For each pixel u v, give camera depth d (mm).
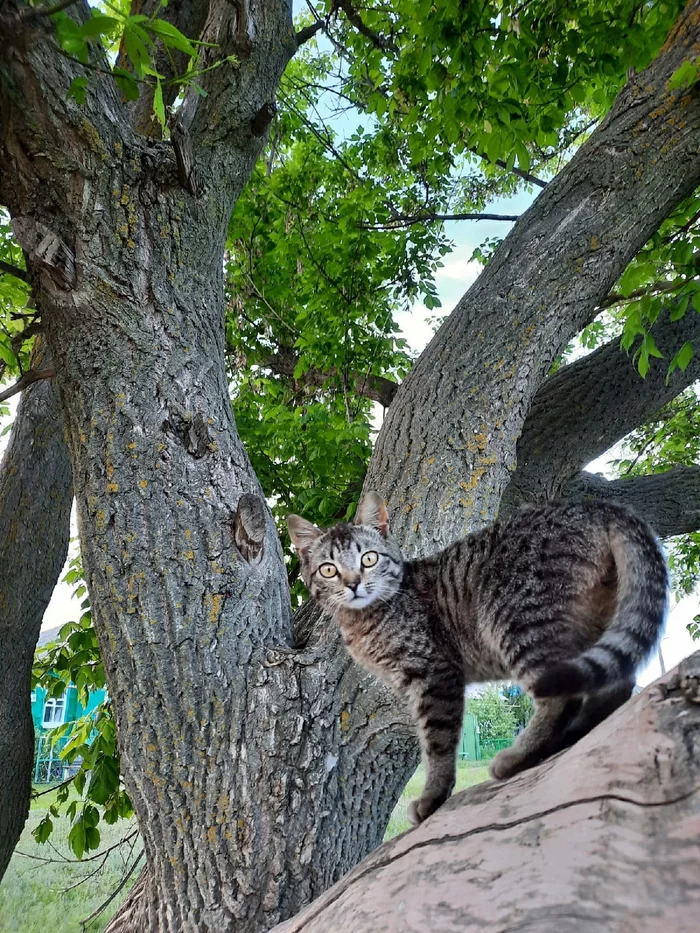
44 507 901
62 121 561
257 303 1376
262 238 1350
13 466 903
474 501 625
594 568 484
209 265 654
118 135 600
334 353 1163
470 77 871
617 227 679
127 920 575
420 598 580
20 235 583
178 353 607
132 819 1123
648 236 705
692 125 675
